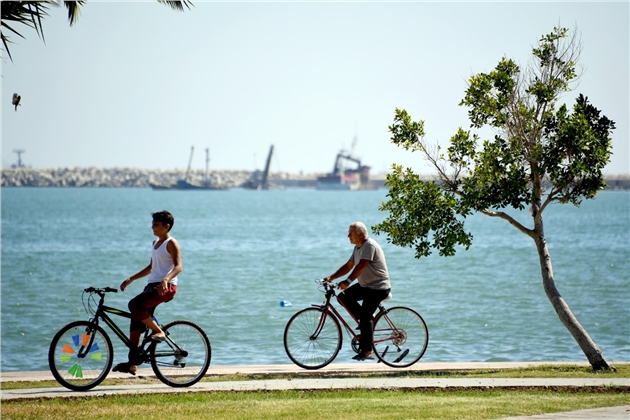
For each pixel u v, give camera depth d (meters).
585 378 38.28
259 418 29.08
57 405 30.86
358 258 40.38
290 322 41.06
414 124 46.97
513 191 44.88
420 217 46.12
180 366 35.31
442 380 37.31
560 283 109.62
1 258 161.00
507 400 32.34
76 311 86.00
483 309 84.12
